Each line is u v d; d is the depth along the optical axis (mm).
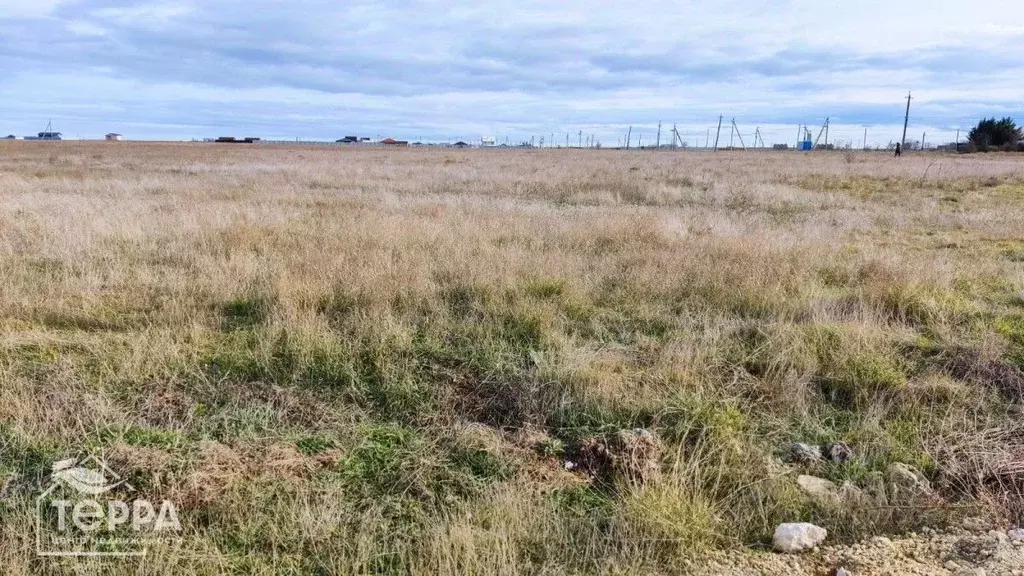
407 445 3688
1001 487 3389
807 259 7859
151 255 8008
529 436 3842
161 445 3432
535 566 2729
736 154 63812
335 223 10102
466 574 2555
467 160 41688
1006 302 6617
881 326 5645
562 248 8789
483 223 10273
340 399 4219
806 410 4211
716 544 2959
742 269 7105
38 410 3703
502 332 5379
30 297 5887
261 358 4680
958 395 4348
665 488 3135
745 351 5059
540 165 33938
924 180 22906
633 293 6645
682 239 9266
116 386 4215
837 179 23359
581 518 3066
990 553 2779
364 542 2781
